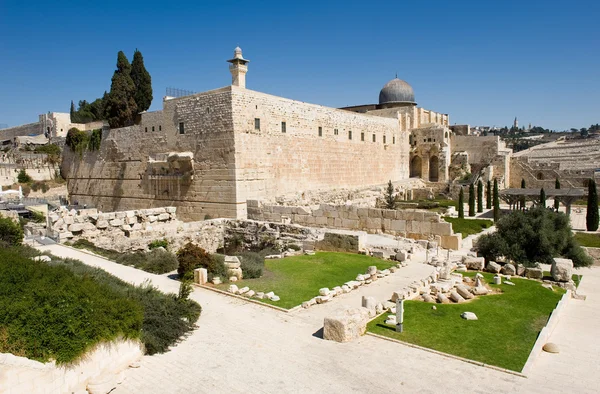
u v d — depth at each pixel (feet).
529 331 50.47
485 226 153.58
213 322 50.96
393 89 296.51
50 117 324.60
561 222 96.63
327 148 173.27
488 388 36.96
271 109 143.54
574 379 39.50
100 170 187.62
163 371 39.50
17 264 45.62
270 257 88.48
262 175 139.44
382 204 172.96
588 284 87.15
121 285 56.34
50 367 32.91
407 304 57.98
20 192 209.87
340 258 84.07
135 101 202.18
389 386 36.96
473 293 65.10
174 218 109.29
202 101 137.08
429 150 260.62
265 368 39.99
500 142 302.04
